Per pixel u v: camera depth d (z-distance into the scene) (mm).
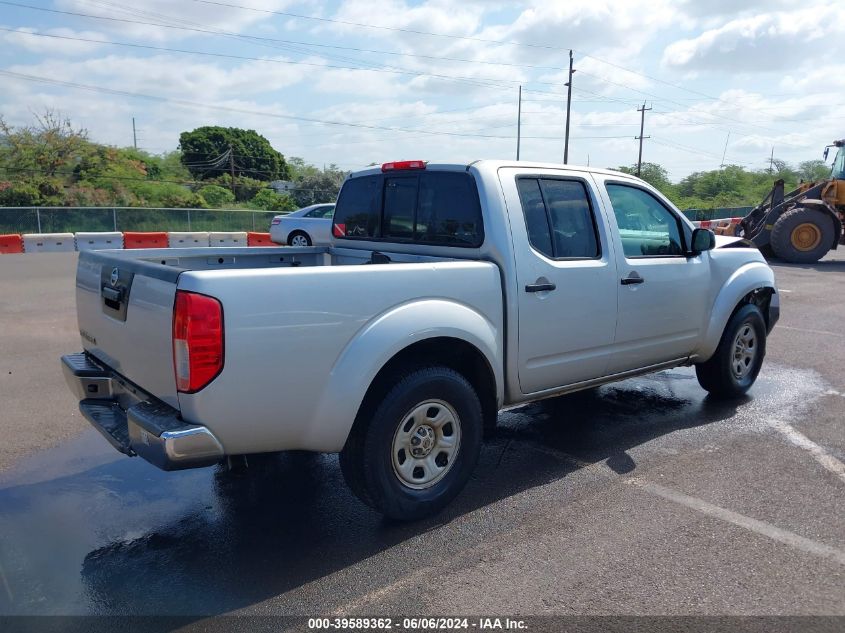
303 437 3211
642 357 4891
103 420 3535
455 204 4168
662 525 3594
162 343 3033
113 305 3521
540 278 4066
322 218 17438
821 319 9859
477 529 3576
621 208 4727
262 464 4527
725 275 5480
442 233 4270
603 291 4430
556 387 4375
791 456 4574
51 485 4152
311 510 3838
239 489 4121
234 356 2930
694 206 67250
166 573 3182
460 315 3646
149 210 27969
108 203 38875
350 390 3225
